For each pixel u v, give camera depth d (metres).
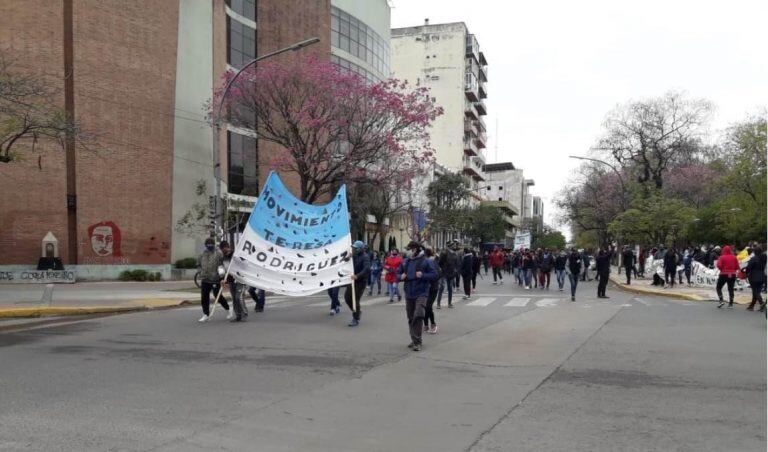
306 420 5.91
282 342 10.66
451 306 17.06
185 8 32.50
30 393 6.89
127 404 6.43
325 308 16.75
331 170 27.50
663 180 47.31
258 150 38.25
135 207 29.67
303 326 12.81
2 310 14.41
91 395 6.81
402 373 8.10
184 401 6.57
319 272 14.13
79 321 13.95
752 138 40.97
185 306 17.98
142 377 7.77
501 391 7.11
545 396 6.86
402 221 60.56
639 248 39.66
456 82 81.00
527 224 117.75
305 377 7.82
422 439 5.35
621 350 9.79
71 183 27.84
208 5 34.00
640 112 40.81
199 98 33.19
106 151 28.59
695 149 41.09
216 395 6.85
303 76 26.81
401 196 50.34
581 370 8.27
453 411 6.25
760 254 15.89
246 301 19.39
